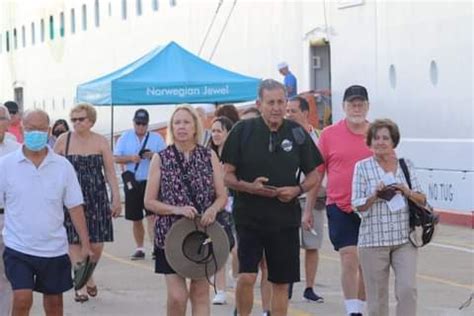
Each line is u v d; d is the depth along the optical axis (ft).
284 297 31.42
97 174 40.86
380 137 30.66
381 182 30.48
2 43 179.42
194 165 29.89
